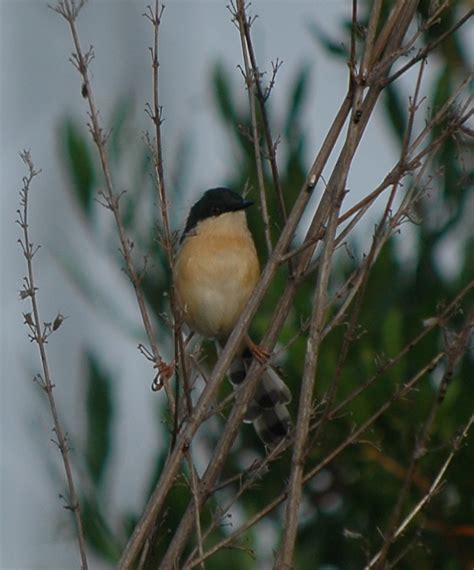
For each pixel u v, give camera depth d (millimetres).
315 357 8672
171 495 12469
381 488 12172
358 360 12164
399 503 8820
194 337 13562
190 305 12797
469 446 11836
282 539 8391
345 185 9016
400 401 11859
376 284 13070
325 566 13047
